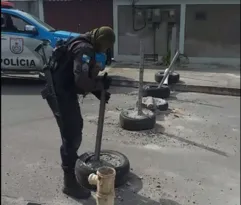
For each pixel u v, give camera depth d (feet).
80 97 21.59
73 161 9.75
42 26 23.30
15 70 24.00
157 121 17.25
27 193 10.03
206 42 34.47
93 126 16.29
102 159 10.52
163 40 34.76
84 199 9.77
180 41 34.63
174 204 9.68
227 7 33.22
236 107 20.52
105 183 6.78
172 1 33.68
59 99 9.04
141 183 10.82
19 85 25.08
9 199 9.68
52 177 11.04
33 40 23.11
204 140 14.76
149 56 35.27
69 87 8.96
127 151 13.37
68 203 9.56
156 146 13.94
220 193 10.36
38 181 10.75
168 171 11.73
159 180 11.06
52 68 9.00
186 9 33.81
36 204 9.38
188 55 35.04
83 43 8.46
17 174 11.19
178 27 34.45
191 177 11.34
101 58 12.66
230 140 14.82
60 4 29.27
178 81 25.73
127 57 35.73
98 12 30.04
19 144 13.87
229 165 12.28
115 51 35.68
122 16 34.35
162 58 34.40
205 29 34.14
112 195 6.93
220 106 20.72
